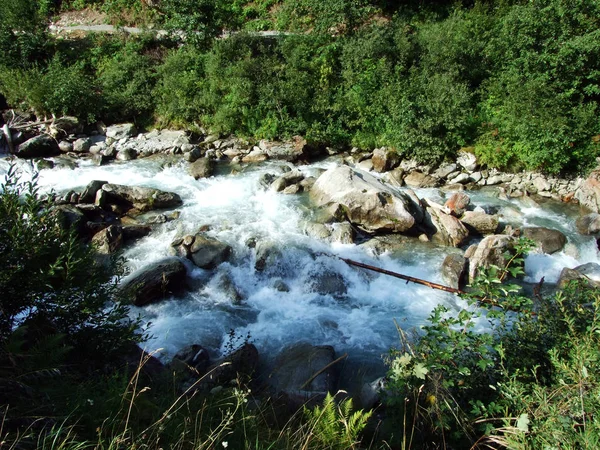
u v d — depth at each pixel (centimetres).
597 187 1296
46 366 399
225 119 1778
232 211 1259
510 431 369
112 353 514
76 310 492
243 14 2391
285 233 1139
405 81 1692
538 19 1508
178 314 902
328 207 1213
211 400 476
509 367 444
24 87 1788
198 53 2023
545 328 466
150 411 409
